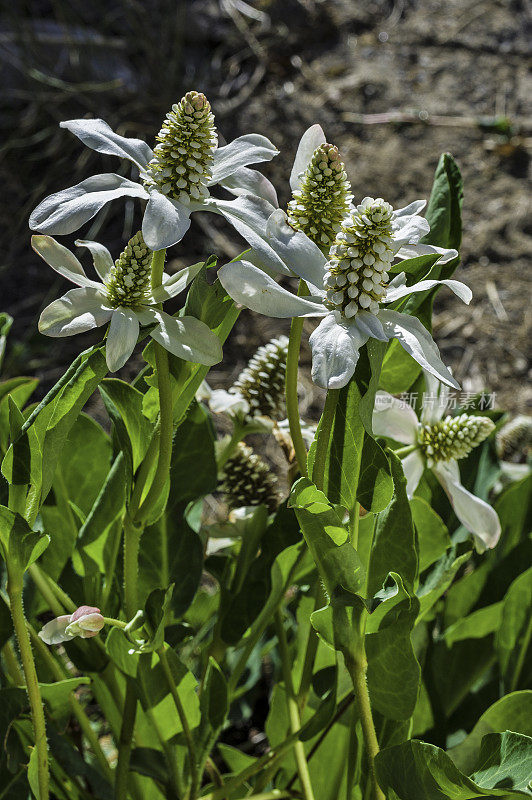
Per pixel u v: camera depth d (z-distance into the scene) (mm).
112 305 602
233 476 730
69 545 727
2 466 601
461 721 747
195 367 623
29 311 1431
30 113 1681
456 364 1409
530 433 915
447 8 2027
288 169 1658
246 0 1975
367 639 616
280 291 586
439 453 676
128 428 630
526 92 1845
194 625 813
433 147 1714
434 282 591
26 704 648
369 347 589
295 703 668
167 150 587
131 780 704
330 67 1855
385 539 632
